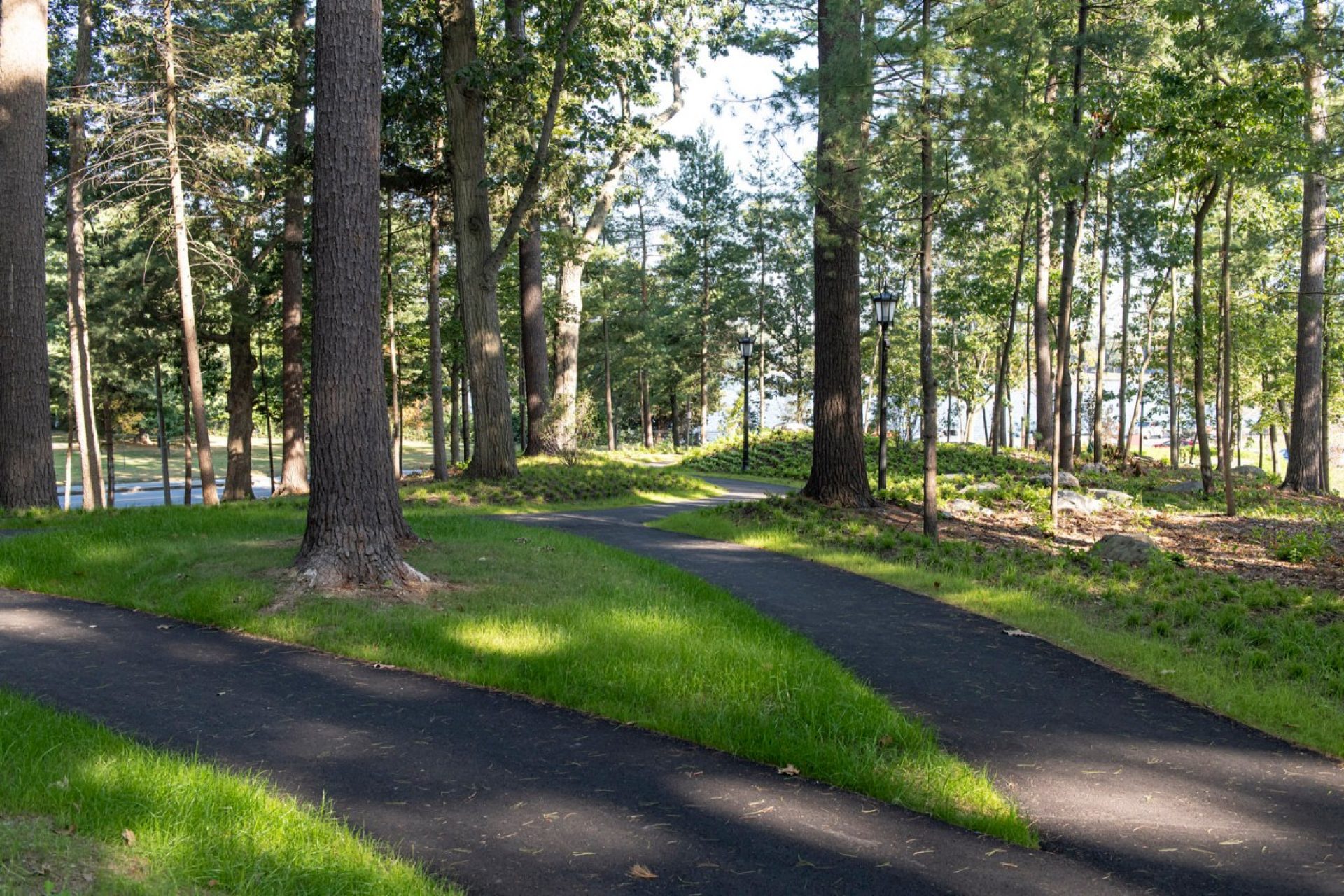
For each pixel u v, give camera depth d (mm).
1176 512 19938
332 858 3777
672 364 59094
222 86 18750
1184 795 5141
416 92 20812
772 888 3891
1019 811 4875
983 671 7441
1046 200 14336
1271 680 7457
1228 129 14359
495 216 24875
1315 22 13000
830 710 5969
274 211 26438
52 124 24375
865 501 16766
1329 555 14172
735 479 32344
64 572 9633
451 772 4992
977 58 11680
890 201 13625
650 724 5918
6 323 16141
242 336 27734
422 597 8602
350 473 8898
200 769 4516
